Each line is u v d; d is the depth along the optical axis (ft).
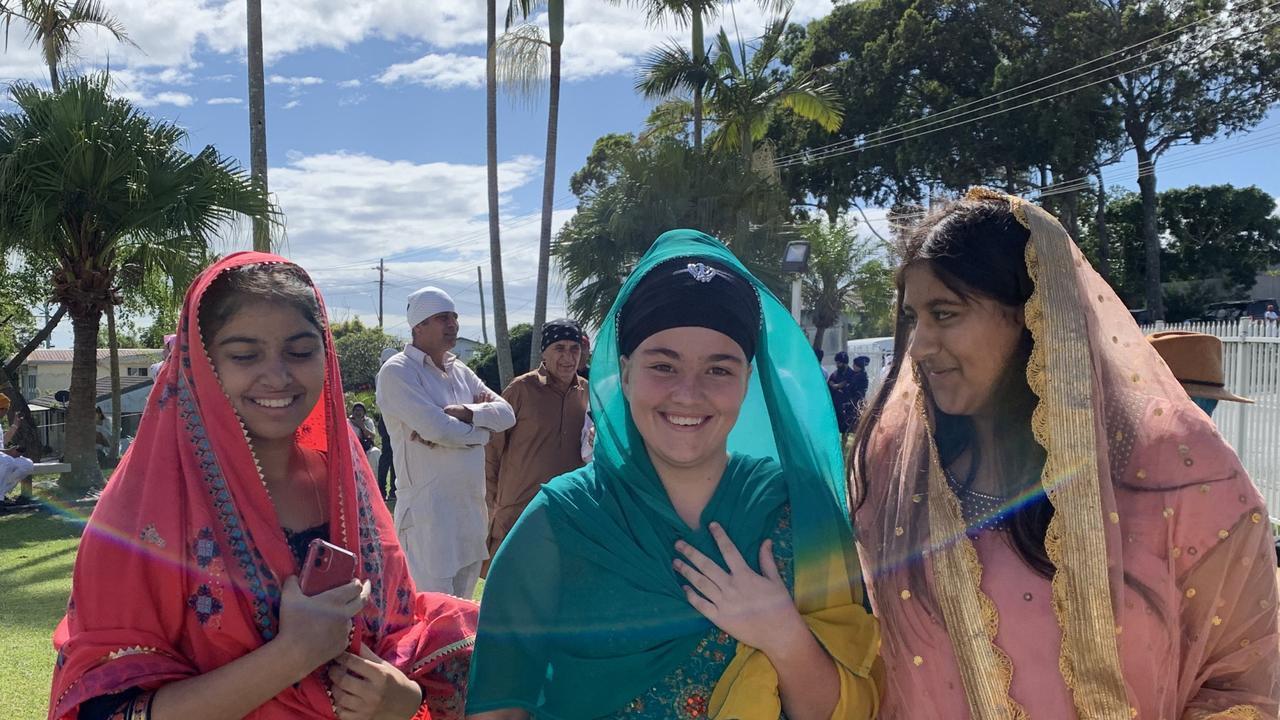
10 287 54.60
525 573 5.46
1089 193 98.84
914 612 5.34
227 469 5.56
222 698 5.13
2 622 17.88
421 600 6.73
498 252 48.91
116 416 53.62
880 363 57.57
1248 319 26.30
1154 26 75.51
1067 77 76.64
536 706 5.41
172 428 5.56
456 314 14.79
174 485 5.42
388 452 37.91
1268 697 5.11
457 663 6.47
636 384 5.38
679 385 5.28
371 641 6.09
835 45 87.97
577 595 5.39
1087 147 77.25
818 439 5.64
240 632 5.38
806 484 5.57
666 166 60.39
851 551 5.60
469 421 14.17
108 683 5.09
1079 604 4.89
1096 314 5.18
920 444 5.52
